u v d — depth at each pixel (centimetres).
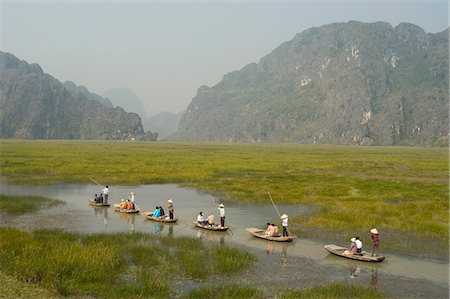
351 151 19338
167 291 1870
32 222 3316
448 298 1905
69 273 1995
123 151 13538
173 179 6406
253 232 3058
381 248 2766
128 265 2252
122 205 3962
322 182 6316
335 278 2158
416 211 3959
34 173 6575
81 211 3881
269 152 16112
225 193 5131
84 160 8894
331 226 3359
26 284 1825
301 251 2656
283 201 4588
